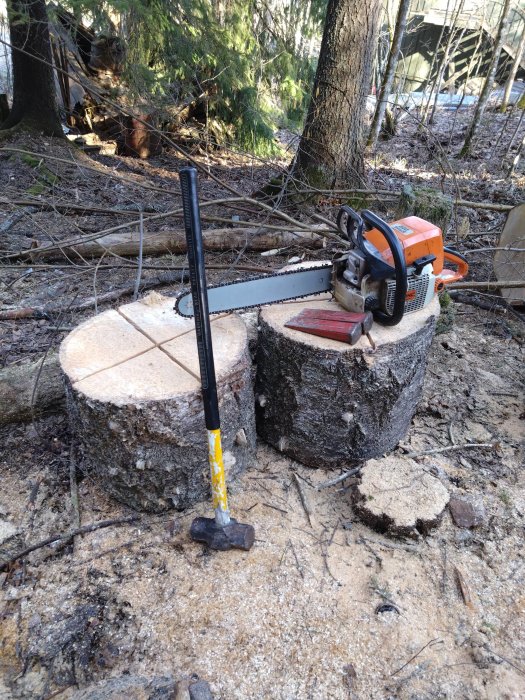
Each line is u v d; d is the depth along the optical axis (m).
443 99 12.22
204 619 1.80
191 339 2.20
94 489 2.31
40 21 6.00
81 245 4.34
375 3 4.89
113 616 1.81
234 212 5.73
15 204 4.97
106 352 2.12
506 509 2.29
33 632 1.77
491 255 4.75
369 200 5.25
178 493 2.13
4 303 3.71
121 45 7.30
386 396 2.26
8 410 2.55
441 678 1.67
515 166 7.31
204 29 6.98
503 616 1.86
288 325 2.22
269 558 2.02
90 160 7.13
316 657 1.71
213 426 1.81
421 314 2.33
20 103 7.11
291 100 8.28
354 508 2.20
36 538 2.09
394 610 1.86
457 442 2.68
